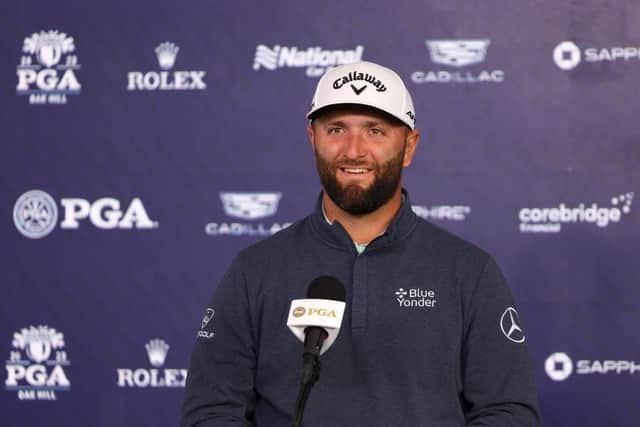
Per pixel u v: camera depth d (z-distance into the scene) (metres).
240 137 13.46
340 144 7.99
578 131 12.98
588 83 13.00
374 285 8.00
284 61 13.43
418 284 8.01
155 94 13.55
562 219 12.98
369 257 8.12
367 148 7.94
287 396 7.78
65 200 13.56
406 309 7.89
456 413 7.74
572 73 13.02
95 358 13.47
